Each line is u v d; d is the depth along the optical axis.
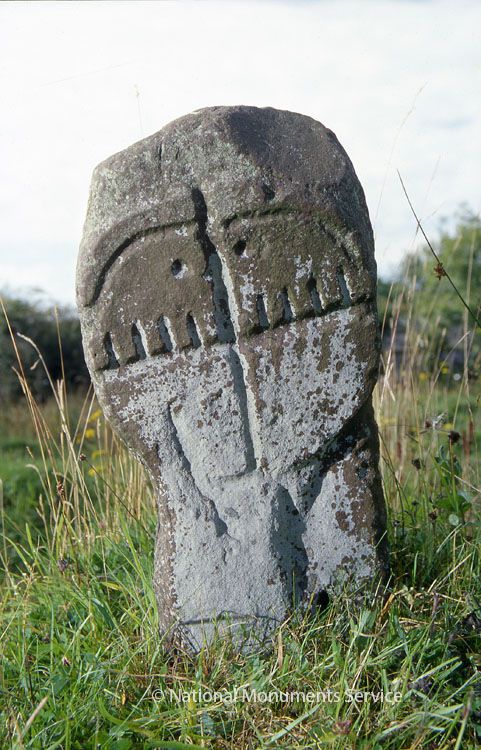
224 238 1.22
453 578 1.37
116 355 1.26
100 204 1.23
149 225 1.22
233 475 1.27
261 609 1.27
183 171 1.22
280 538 1.28
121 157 1.23
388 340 4.15
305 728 1.08
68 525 1.57
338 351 1.25
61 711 1.09
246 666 1.19
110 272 1.24
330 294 1.23
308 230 1.21
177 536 1.28
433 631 1.18
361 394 1.25
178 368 1.26
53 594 1.46
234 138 1.21
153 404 1.27
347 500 1.28
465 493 1.44
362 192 1.26
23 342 5.18
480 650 1.21
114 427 1.28
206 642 1.23
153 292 1.24
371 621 1.22
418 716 1.06
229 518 1.28
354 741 1.03
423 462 1.63
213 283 1.24
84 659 1.22
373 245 1.26
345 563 1.28
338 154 1.24
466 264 5.11
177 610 1.28
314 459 1.28
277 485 1.28
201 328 1.25
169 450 1.28
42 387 5.15
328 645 1.22
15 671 1.23
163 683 1.17
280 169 1.21
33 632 1.37
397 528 1.53
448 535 1.45
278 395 1.26
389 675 1.16
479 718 1.07
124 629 1.32
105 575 1.47
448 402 2.79
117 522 1.65
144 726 1.08
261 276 1.23
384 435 1.96
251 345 1.25
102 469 1.93
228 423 1.26
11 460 3.25
